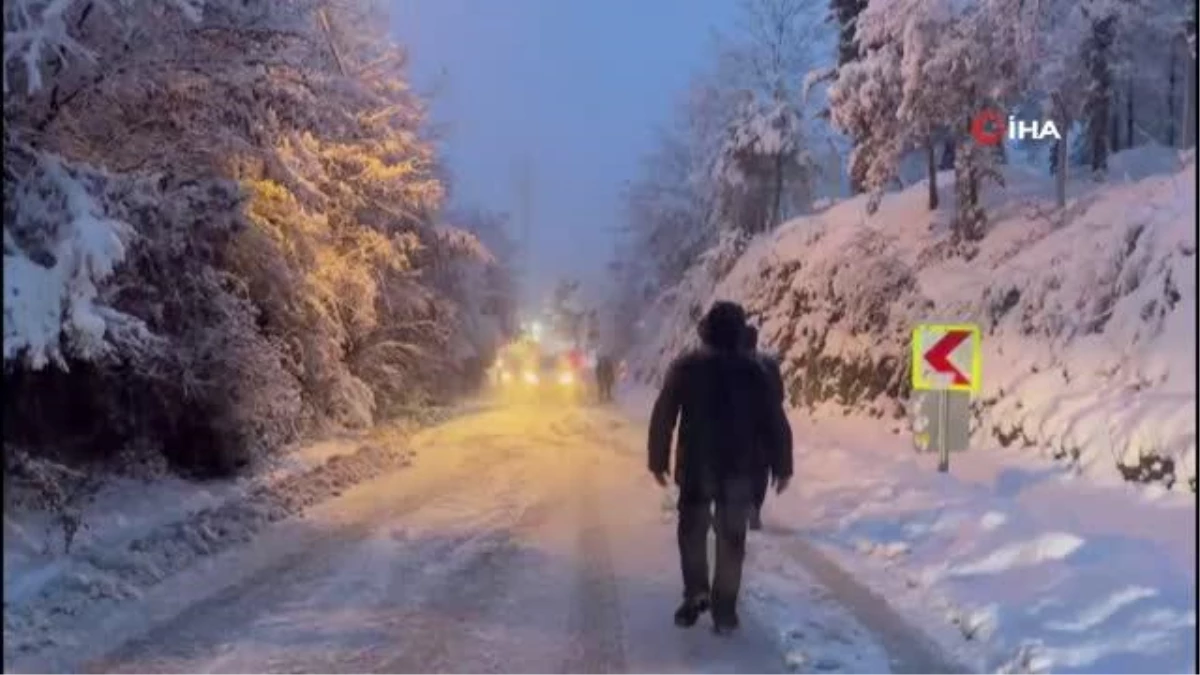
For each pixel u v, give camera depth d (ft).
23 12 24.40
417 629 21.65
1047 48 52.85
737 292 93.04
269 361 38.60
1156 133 81.25
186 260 35.06
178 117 32.19
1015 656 19.20
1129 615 20.39
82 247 22.82
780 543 30.55
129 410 35.06
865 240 69.31
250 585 25.27
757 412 21.54
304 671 18.89
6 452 26.37
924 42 56.65
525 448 58.95
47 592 22.89
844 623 22.03
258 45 32.65
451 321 92.12
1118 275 42.01
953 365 38.86
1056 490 34.06
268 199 44.68
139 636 20.81
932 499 34.27
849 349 63.21
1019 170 73.82
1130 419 34.04
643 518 35.29
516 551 29.68
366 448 51.08
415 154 76.13
